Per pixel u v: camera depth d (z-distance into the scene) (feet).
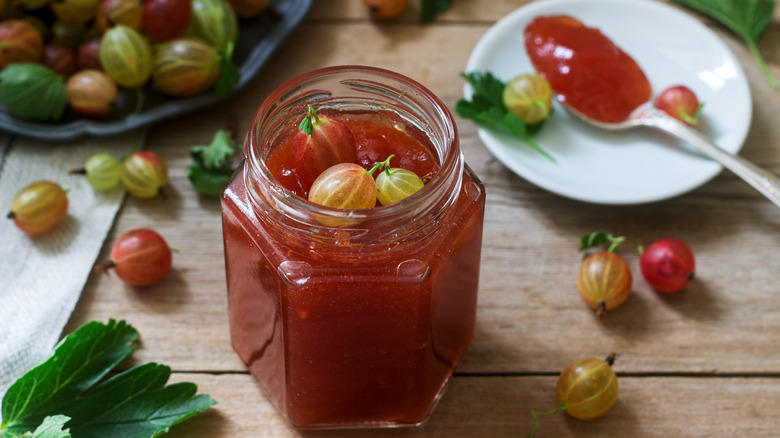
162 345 1.73
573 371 1.65
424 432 1.67
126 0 1.94
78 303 1.76
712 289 1.80
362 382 1.59
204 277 1.80
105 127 1.89
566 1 2.04
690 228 1.86
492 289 1.80
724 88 1.95
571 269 1.82
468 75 1.92
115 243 1.76
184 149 1.92
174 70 1.88
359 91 1.57
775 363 1.73
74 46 2.00
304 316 1.51
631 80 1.94
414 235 1.49
